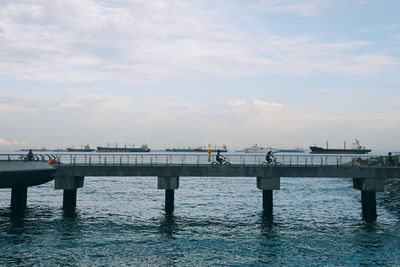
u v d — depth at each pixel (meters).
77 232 29.73
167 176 36.28
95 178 93.38
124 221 34.47
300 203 48.03
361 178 35.56
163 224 33.28
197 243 26.77
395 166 37.16
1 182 31.14
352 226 32.78
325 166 35.41
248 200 50.47
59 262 22.05
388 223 34.00
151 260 22.69
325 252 24.59
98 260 22.53
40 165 34.97
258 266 21.77
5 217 35.81
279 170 35.66
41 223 33.09
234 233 29.97
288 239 28.09
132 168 36.56
